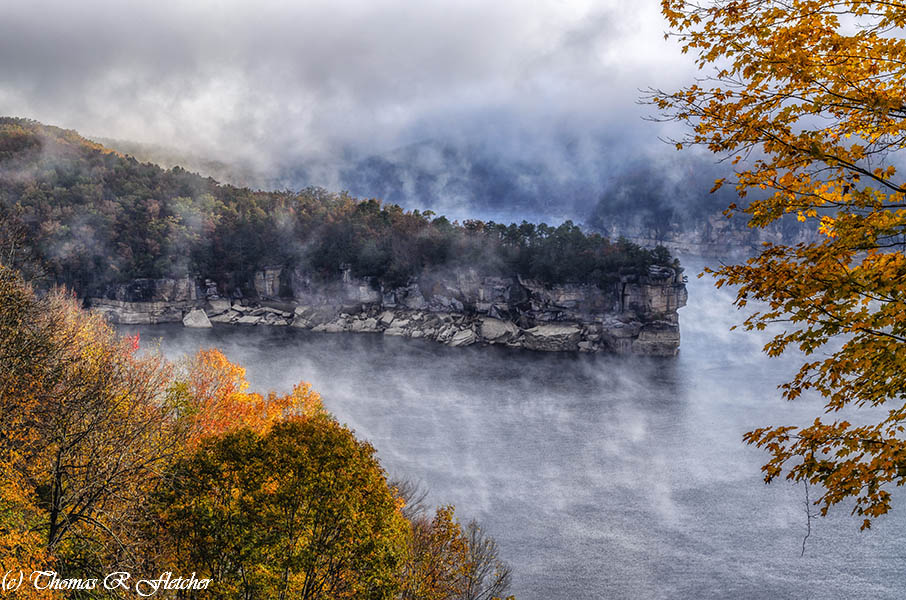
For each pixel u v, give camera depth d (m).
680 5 10.97
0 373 25.47
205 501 26.56
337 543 26.53
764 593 72.75
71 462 26.23
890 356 10.00
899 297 9.90
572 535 86.81
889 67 10.15
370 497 27.88
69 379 28.20
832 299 10.08
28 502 24.00
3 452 24.69
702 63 11.09
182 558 26.45
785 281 10.55
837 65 10.25
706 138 11.23
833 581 75.31
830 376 10.62
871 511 9.77
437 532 40.56
